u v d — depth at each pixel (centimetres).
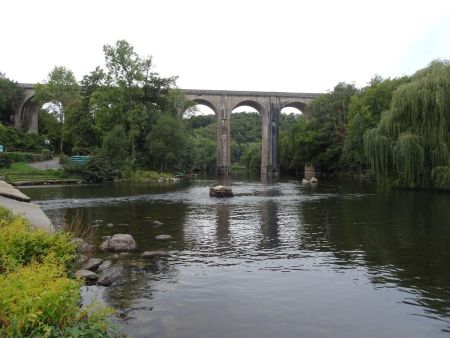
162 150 6838
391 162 4097
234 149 16788
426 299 1052
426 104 3769
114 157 6506
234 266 1346
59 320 572
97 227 2058
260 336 840
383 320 923
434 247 1616
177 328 866
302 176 8675
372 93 6412
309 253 1528
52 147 8681
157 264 1361
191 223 2198
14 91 9088
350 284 1170
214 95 9719
